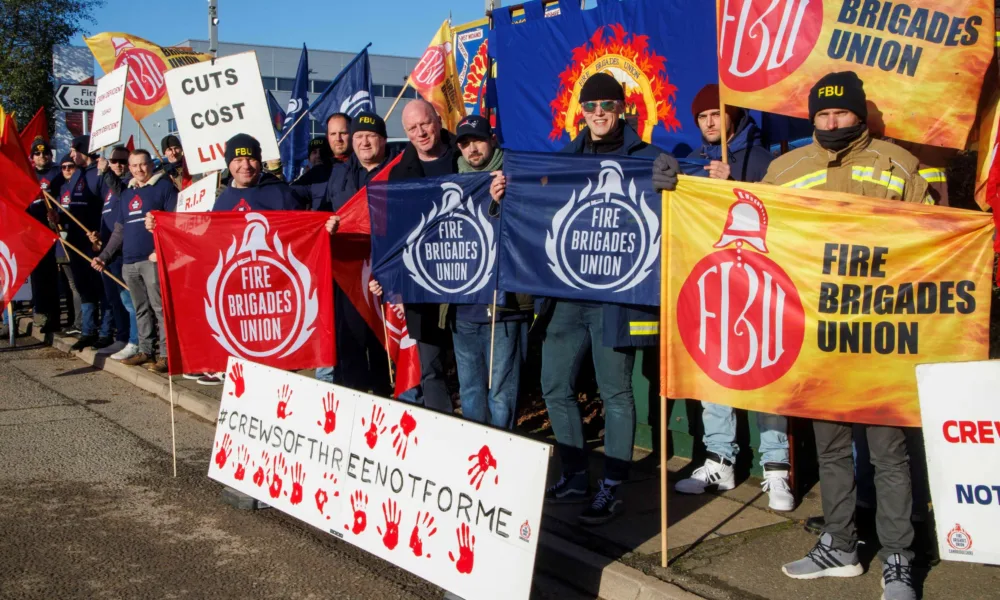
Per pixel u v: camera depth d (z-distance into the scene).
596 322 4.79
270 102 11.10
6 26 26.14
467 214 5.07
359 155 6.39
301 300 5.78
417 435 4.16
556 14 7.34
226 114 7.40
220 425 5.50
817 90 3.79
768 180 4.17
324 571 4.43
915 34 4.01
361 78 8.98
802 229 3.82
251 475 5.21
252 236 5.67
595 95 4.73
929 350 3.64
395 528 4.22
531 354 7.49
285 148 9.78
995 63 4.15
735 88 4.32
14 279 7.56
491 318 5.09
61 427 7.26
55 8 26.64
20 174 7.57
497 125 7.90
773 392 3.93
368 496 4.40
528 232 4.82
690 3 6.19
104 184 10.57
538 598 4.17
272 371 5.14
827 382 3.82
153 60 9.77
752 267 3.94
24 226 7.59
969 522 3.39
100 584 4.25
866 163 3.85
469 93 8.68
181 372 5.69
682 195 4.09
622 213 4.46
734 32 4.31
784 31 4.21
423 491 4.09
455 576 3.88
